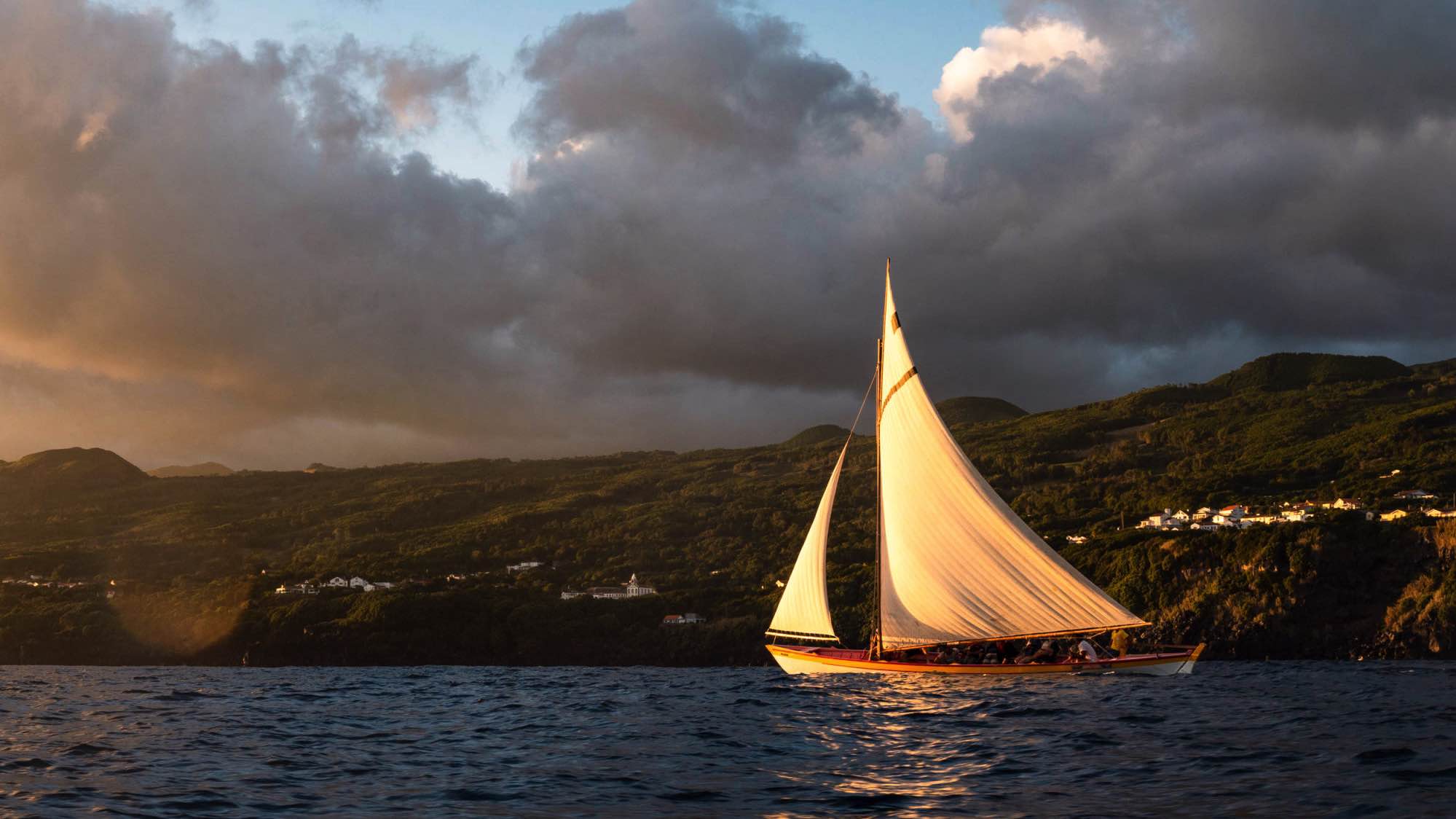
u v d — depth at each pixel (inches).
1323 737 1197.7
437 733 1384.1
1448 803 783.7
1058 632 2110.0
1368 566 6136.8
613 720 1525.6
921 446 2242.9
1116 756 1069.1
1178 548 6648.6
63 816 797.2
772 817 778.2
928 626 2253.9
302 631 7495.1
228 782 962.1
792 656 2486.5
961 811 792.3
